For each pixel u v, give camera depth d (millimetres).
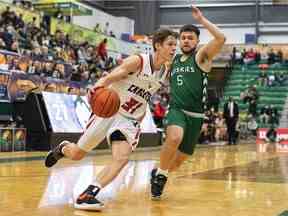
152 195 4680
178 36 4316
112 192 5082
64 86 13680
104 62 17719
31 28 14695
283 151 14227
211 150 14406
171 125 4629
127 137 4102
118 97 3824
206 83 4715
